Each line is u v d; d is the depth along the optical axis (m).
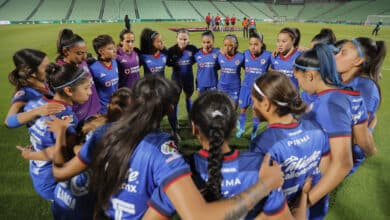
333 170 1.60
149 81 1.38
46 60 2.36
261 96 1.54
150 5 52.44
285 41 4.14
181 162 1.24
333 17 50.53
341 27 30.52
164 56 4.82
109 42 3.74
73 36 3.25
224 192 1.23
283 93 1.48
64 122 1.75
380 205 3.15
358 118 1.79
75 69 1.97
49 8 45.62
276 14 58.22
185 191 1.13
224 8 57.22
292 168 1.54
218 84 5.27
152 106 1.32
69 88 1.94
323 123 1.68
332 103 1.67
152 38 4.53
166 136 1.38
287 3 62.00
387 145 4.52
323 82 1.75
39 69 2.31
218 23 26.53
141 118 1.31
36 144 2.04
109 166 1.30
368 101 2.17
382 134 4.90
